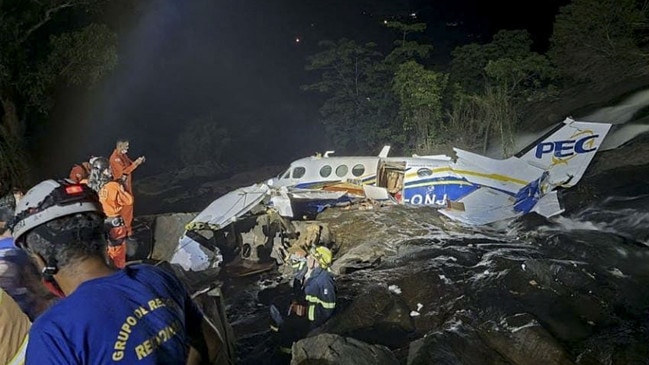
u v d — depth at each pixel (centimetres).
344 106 2588
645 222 1353
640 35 2564
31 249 222
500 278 1011
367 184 1530
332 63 2658
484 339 805
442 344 753
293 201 1489
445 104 2470
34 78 1973
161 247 1167
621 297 973
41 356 199
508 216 1412
